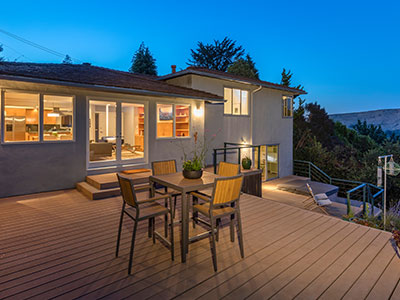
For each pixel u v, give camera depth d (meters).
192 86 9.12
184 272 2.66
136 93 6.60
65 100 6.17
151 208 3.09
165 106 8.05
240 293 2.31
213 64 29.77
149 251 3.13
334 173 15.66
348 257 3.06
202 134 8.95
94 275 2.59
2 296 2.21
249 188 8.12
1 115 5.33
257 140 11.77
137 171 7.01
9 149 5.46
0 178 5.39
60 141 6.11
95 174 6.66
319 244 3.43
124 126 10.83
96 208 4.90
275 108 12.76
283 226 4.11
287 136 13.62
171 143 8.12
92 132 10.57
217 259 2.96
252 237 3.64
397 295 2.32
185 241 3.02
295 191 10.32
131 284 2.43
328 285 2.46
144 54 31.45
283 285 2.45
